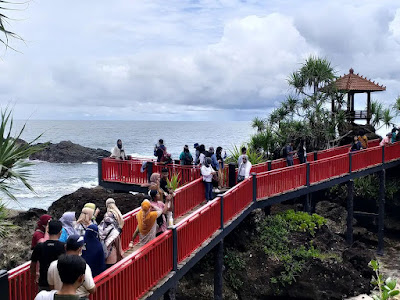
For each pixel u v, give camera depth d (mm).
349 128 29766
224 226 13523
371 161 22812
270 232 18156
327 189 26844
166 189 12242
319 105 28219
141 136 159000
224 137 152125
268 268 16844
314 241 18406
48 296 4387
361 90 30016
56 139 141125
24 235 16750
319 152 23750
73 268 4391
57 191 47219
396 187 26594
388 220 26406
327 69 28188
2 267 15000
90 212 7801
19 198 42750
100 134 173625
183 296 15227
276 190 17438
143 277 8547
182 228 10578
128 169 18609
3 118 6918
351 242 21641
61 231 6777
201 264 16156
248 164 16656
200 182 15266
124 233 10688
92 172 61500
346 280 16969
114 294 7402
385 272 20109
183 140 136000
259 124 28859
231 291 16172
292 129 27656
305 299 16703
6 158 6844
